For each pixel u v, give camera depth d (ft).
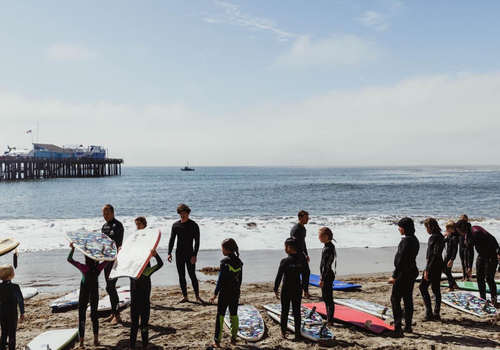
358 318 21.24
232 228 63.21
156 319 22.12
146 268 17.87
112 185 209.15
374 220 73.56
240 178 340.18
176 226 25.39
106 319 22.02
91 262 18.04
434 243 21.03
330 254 20.10
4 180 226.58
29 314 23.82
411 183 229.25
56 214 91.56
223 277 17.78
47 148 282.77
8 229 61.93
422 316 22.16
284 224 68.08
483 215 86.99
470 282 29.81
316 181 270.87
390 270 37.70
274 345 18.19
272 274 35.63
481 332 19.58
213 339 18.97
